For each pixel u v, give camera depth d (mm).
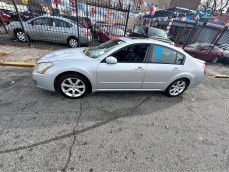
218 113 3701
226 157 2357
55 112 2816
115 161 2021
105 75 3068
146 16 16375
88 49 3678
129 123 2811
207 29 10273
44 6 7852
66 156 1997
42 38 7250
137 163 2037
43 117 2648
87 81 3158
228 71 8711
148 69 3260
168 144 2443
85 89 3242
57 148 2096
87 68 2938
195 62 3781
